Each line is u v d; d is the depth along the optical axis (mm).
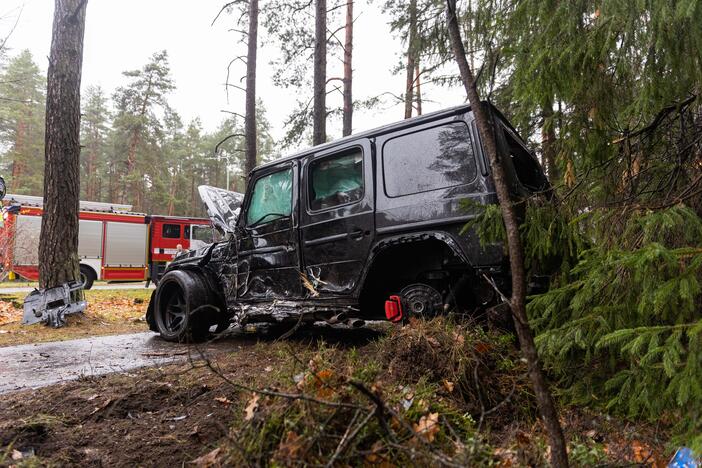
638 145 2893
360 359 2809
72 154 6961
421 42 8117
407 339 2736
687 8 2102
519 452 1802
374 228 3664
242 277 4879
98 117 40438
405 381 2533
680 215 2182
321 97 10164
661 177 2877
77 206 7035
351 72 12094
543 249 2941
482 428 2264
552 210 3002
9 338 5504
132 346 4855
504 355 2762
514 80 3287
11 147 32531
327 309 3945
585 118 3018
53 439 2221
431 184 3385
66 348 4750
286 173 4574
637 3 2381
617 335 2000
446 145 3367
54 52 6895
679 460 1724
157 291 5566
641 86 2764
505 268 2955
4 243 11047
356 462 1623
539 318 2697
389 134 3715
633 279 2312
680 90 2605
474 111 1796
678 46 2398
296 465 1525
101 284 19031
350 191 3934
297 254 4273
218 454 1855
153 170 35656
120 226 18828
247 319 4578
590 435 2186
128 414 2592
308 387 1910
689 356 1779
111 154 39469
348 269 3846
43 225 6797
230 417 2383
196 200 45906
